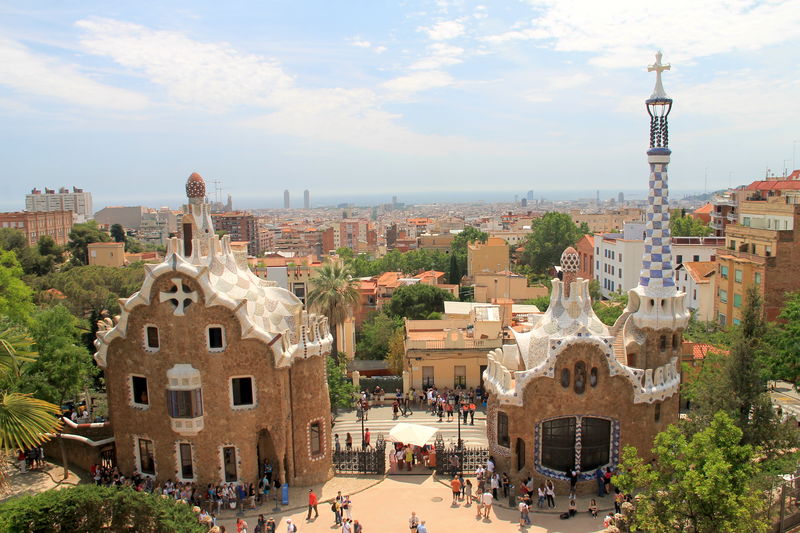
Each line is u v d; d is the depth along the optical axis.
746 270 76.38
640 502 30.84
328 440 46.56
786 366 56.88
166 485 41.72
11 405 27.09
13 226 161.00
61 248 142.12
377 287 112.81
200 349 41.75
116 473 44.16
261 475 44.69
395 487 44.62
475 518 39.28
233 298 42.72
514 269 161.00
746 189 134.75
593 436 42.69
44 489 43.00
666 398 43.50
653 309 44.81
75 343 60.31
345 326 82.19
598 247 132.25
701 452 29.02
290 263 102.56
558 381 41.81
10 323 52.03
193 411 41.69
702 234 139.75
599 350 41.59
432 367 65.31
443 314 88.38
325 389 46.50
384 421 57.66
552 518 39.00
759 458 38.50
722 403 40.53
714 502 27.83
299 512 40.97
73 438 46.44
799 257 72.56
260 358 42.56
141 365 42.97
